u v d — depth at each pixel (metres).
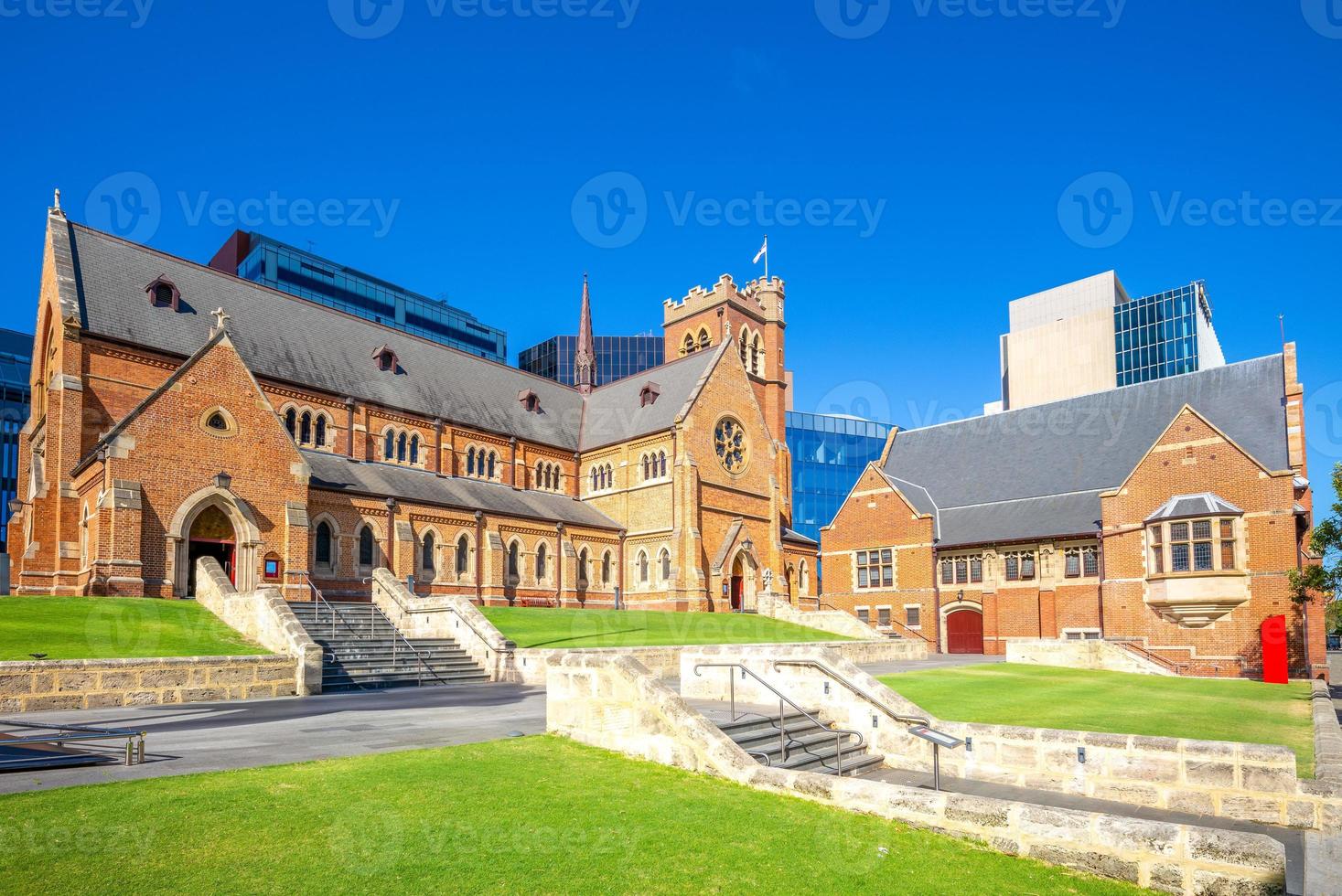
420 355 65.06
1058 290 137.88
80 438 41.25
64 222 46.88
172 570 37.69
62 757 14.74
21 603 32.38
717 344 71.19
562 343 138.00
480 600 54.00
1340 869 12.65
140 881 9.30
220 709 23.41
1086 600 54.00
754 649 23.39
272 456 42.16
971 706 24.02
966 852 11.94
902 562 62.97
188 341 47.62
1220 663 46.69
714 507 64.38
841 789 13.62
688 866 10.73
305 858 10.20
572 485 69.94
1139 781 16.30
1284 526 45.31
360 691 28.98
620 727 16.91
